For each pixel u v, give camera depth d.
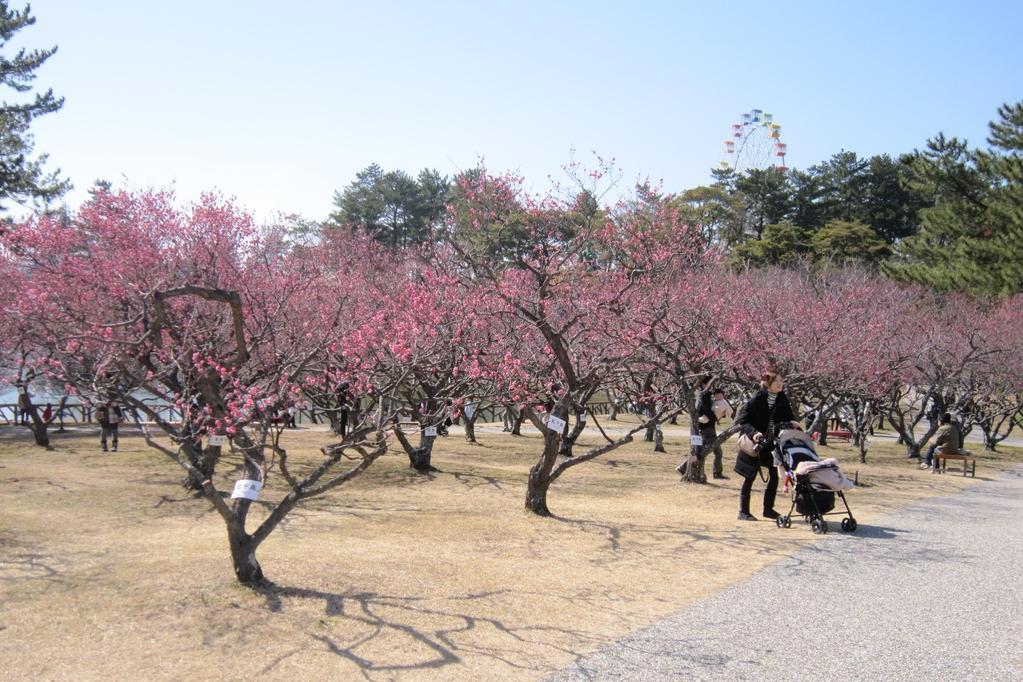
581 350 13.69
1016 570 8.98
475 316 12.55
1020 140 35.25
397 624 6.61
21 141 27.77
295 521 10.70
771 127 66.81
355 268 24.31
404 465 16.89
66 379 9.15
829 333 17.39
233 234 14.70
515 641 6.37
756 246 46.66
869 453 24.48
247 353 7.77
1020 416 34.12
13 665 5.65
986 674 5.90
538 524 10.83
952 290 34.25
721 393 16.05
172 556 8.45
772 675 5.81
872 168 60.88
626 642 6.43
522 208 13.41
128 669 5.61
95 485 13.32
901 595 7.89
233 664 5.72
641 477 16.58
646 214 15.70
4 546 8.87
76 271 13.00
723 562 9.09
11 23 27.48
